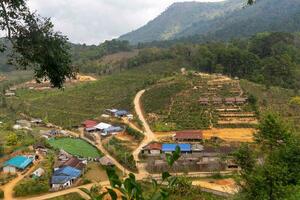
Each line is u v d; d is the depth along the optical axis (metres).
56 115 111.56
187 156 63.41
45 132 91.69
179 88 104.75
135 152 70.81
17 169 59.22
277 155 20.64
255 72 116.88
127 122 92.69
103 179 57.09
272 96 95.75
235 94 98.00
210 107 91.31
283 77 113.62
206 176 55.16
